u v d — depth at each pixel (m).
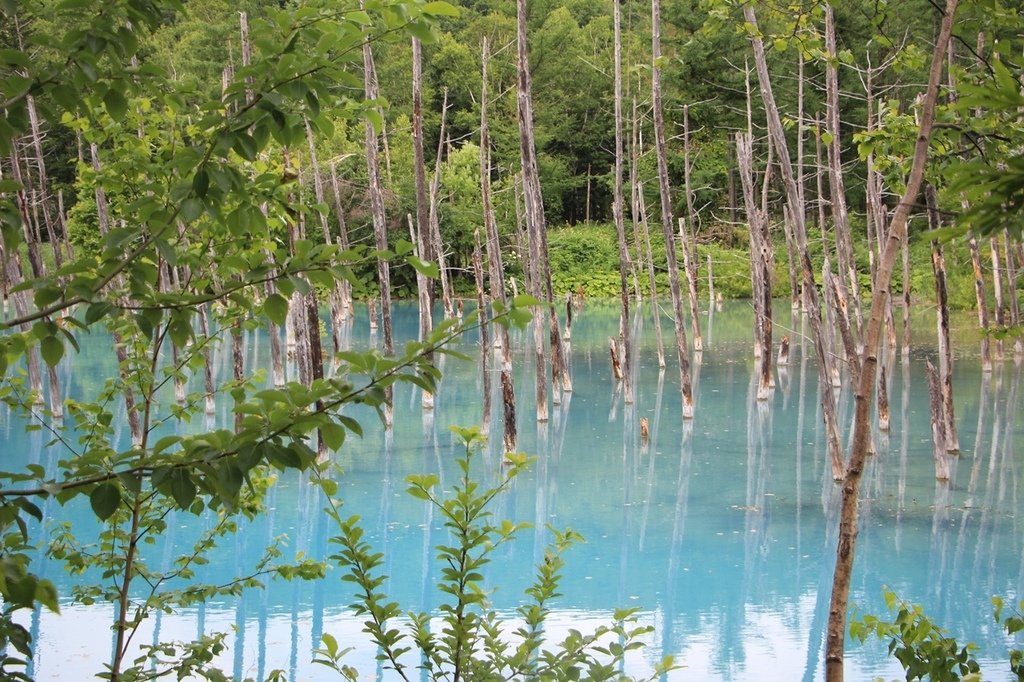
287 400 2.35
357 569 3.36
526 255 29.08
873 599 8.11
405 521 10.53
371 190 16.17
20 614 7.83
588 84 48.84
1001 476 12.12
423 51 46.78
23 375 3.90
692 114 39.56
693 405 17.08
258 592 8.44
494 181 42.12
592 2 57.47
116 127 4.04
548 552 3.62
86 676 6.48
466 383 20.66
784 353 22.42
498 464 13.18
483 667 3.27
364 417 16.92
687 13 35.81
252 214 2.72
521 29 16.16
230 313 4.13
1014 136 3.63
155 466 2.31
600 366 22.75
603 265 41.38
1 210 2.39
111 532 3.99
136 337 3.99
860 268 34.22
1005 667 6.60
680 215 43.59
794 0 5.09
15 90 2.40
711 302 34.62
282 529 10.22
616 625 3.45
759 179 41.00
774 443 14.45
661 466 13.03
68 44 2.41
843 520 3.30
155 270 2.57
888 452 13.59
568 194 51.09
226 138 2.46
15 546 3.25
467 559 3.33
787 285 39.44
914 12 16.02
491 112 46.28
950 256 28.02
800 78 21.02
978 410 16.47
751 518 10.63
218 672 3.64
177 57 37.91
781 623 7.66
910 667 3.38
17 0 2.46
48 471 11.84
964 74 4.00
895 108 5.14
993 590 8.28
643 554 9.41
